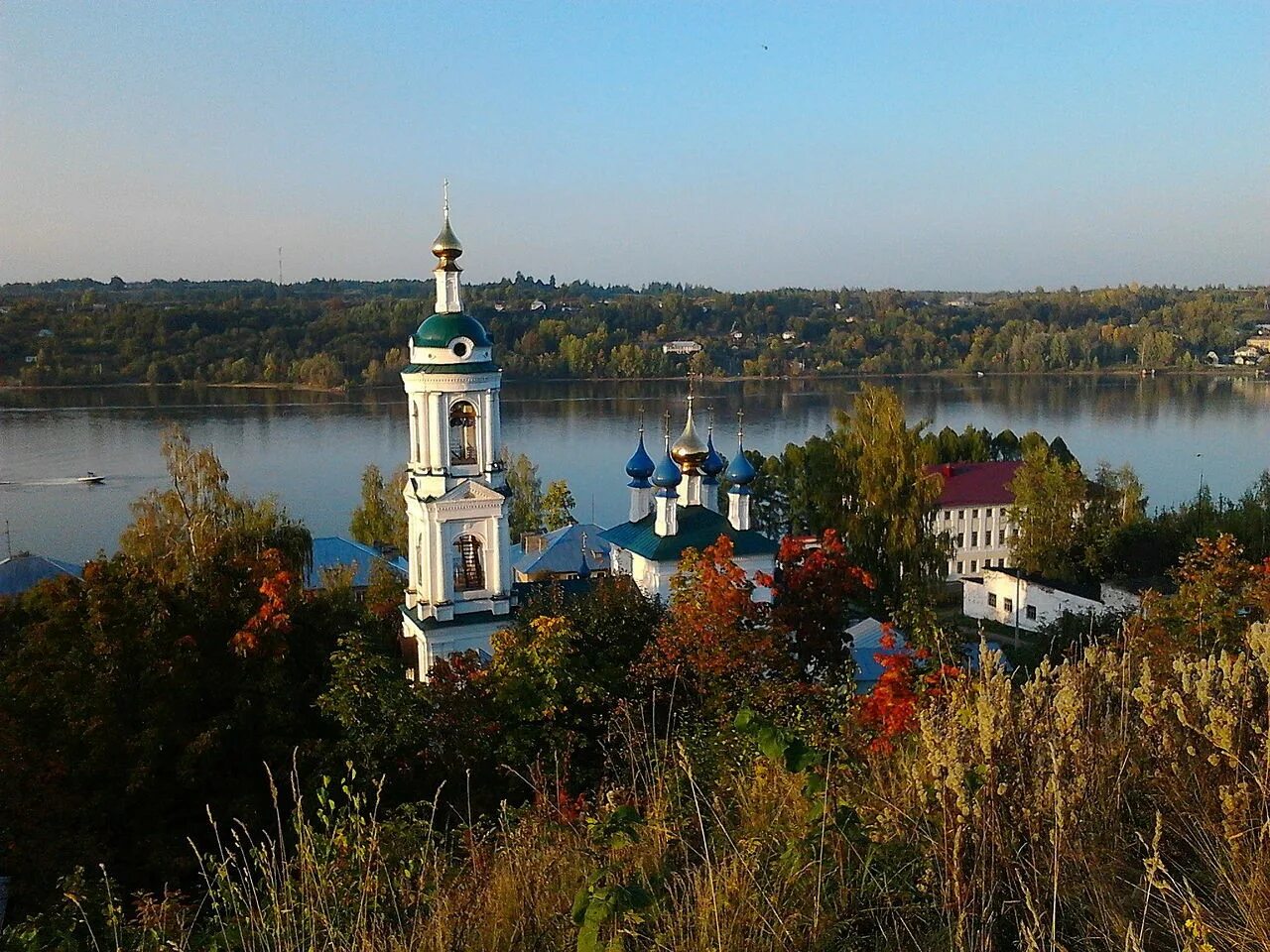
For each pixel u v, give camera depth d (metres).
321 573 58.44
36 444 134.38
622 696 25.28
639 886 9.16
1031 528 67.44
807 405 183.38
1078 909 8.00
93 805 23.22
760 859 9.43
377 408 175.62
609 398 194.75
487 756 23.08
